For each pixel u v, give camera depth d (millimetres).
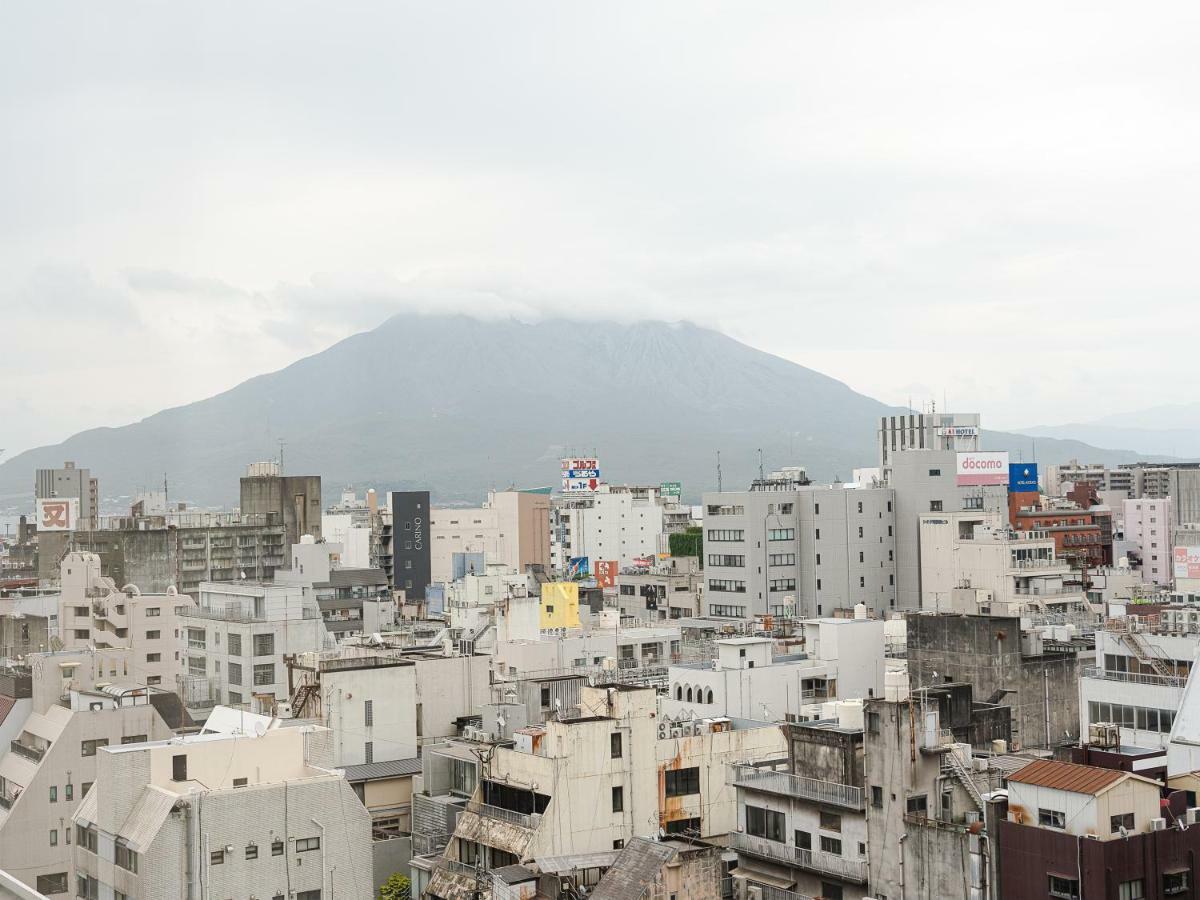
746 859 77500
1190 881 60344
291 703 100812
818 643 118250
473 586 185000
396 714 94500
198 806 69688
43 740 96438
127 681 123062
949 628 112875
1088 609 171375
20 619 153875
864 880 69938
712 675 104438
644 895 66938
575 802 78062
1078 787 60719
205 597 145875
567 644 127000
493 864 78250
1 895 49562
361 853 74062
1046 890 60375
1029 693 110125
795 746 77688
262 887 70938
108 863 72375
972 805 69500
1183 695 80938
